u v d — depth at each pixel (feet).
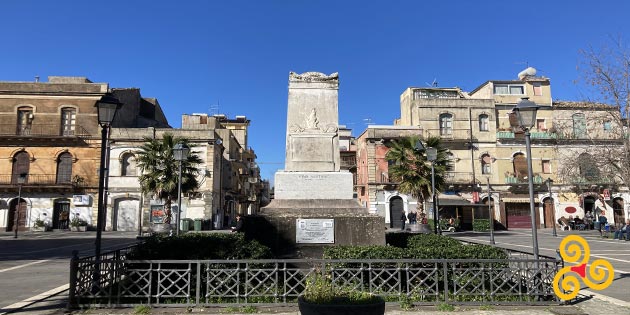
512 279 24.12
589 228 118.11
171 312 21.18
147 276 23.47
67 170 117.70
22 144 116.78
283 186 31.19
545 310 22.07
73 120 119.65
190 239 25.76
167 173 83.35
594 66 77.05
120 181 116.37
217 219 121.80
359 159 138.72
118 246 65.67
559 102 131.03
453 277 22.74
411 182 79.05
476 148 127.24
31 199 115.65
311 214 29.25
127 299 22.79
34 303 23.97
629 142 78.54
